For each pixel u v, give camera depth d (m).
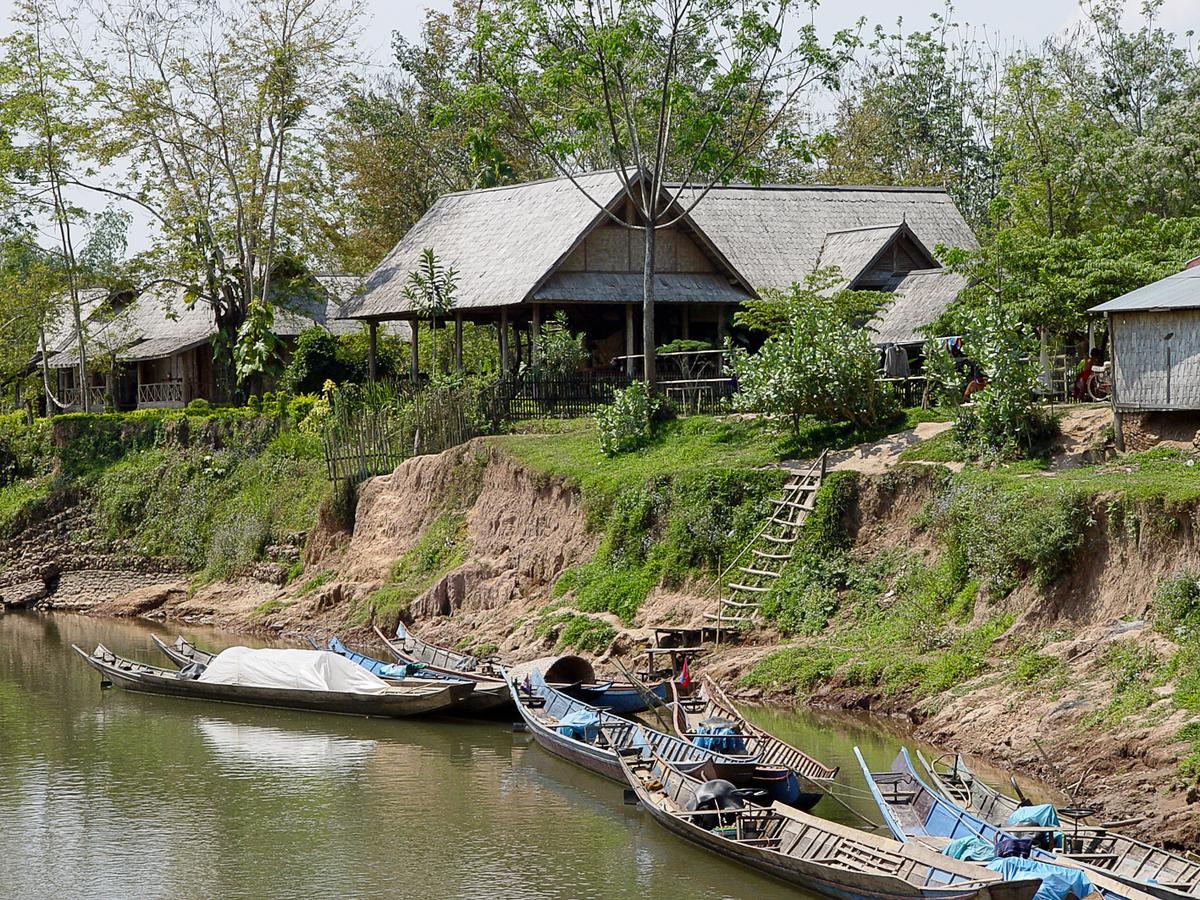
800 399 37.91
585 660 32.25
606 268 51.84
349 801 27.17
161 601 52.38
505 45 44.06
